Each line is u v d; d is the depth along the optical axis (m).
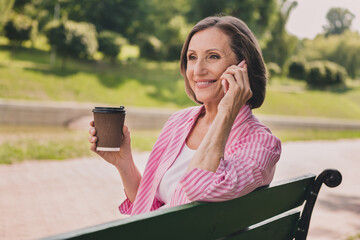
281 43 34.12
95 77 19.88
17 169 6.58
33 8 24.03
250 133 1.40
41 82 17.56
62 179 6.19
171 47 27.75
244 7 31.02
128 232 0.92
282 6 34.69
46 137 10.23
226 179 1.12
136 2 31.89
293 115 21.94
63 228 4.28
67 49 20.44
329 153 11.17
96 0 30.66
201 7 30.92
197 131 1.63
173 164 1.60
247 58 1.45
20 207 4.82
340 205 5.65
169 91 21.09
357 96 32.31
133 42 32.50
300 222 1.59
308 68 32.38
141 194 1.68
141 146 9.58
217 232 1.19
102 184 6.08
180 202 1.36
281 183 1.37
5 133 10.96
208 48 1.46
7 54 21.94
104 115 1.46
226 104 1.23
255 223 1.33
